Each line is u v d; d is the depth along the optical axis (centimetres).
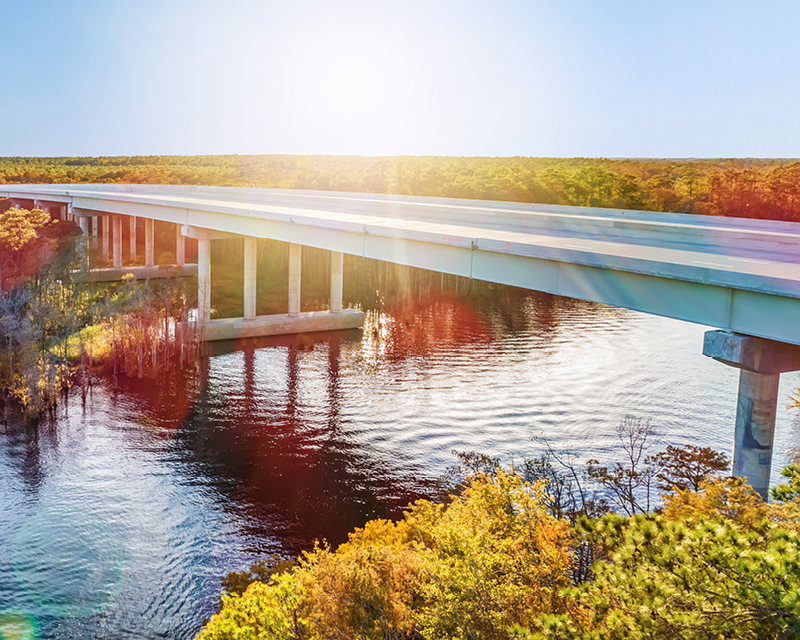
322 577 2127
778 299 2445
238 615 2067
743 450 2675
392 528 3006
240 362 6688
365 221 5866
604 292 3262
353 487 4028
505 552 1939
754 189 12600
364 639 1945
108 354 6425
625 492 3512
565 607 1794
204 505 3828
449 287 10912
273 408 5372
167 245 14825
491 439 4684
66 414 5184
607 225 4862
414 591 2111
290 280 8112
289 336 7856
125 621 2916
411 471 4225
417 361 6744
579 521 1539
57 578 3177
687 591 1247
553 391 5728
